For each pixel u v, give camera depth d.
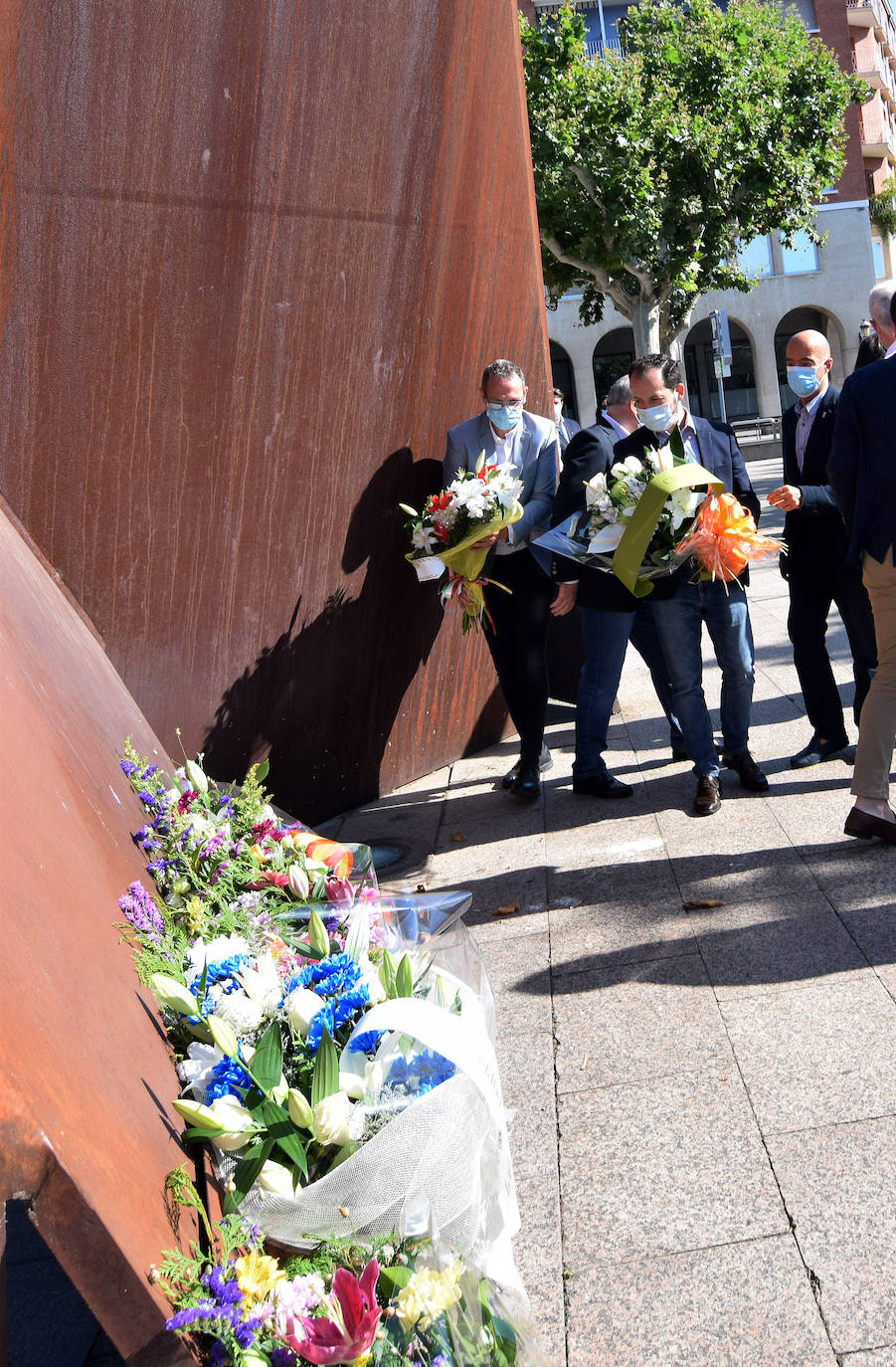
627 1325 2.12
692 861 4.31
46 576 3.48
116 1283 1.07
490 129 5.65
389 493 5.50
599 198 21.39
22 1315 2.34
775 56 23.16
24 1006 1.18
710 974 3.39
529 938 3.88
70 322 3.69
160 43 3.74
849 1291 2.11
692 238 22.12
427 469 5.79
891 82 55.19
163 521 4.21
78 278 3.67
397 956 2.00
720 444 4.88
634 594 4.64
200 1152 1.56
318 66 4.41
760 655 7.68
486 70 5.52
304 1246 1.51
